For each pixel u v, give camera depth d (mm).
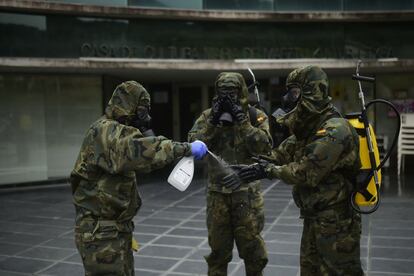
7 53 9180
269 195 8250
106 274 2725
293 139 3062
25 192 9133
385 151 10562
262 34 10555
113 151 2641
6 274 4496
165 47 10133
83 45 9633
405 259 4703
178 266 4648
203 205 7508
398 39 10719
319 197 2758
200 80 12266
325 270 2777
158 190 8867
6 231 6109
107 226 2748
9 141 9633
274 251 5059
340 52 10742
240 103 3527
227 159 3598
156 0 9891
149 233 5891
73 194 2896
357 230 2838
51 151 10016
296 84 2891
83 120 10234
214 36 10375
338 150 2635
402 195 7871
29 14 9305
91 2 9539
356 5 10617
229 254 3691
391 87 11156
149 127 2963
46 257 5012
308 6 10547
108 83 10555
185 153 2779
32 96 9812
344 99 11359
